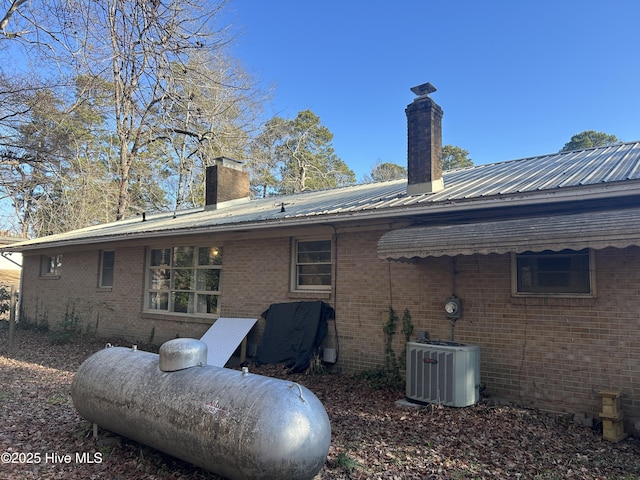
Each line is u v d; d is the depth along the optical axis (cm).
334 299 981
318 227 1016
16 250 1867
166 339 1309
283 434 376
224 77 2347
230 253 1193
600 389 665
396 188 1120
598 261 684
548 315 718
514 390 738
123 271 1474
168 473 479
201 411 419
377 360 905
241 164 1775
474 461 515
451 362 703
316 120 4769
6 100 2005
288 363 984
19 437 581
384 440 576
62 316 1672
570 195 632
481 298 786
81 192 2712
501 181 859
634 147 1029
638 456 544
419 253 684
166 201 3572
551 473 486
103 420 523
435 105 928
